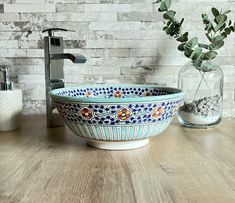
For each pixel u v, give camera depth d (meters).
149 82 0.89
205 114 0.75
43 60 0.89
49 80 0.78
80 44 0.88
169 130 0.75
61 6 0.86
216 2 0.86
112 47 0.88
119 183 0.43
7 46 0.88
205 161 0.52
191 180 0.44
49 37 0.76
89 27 0.87
